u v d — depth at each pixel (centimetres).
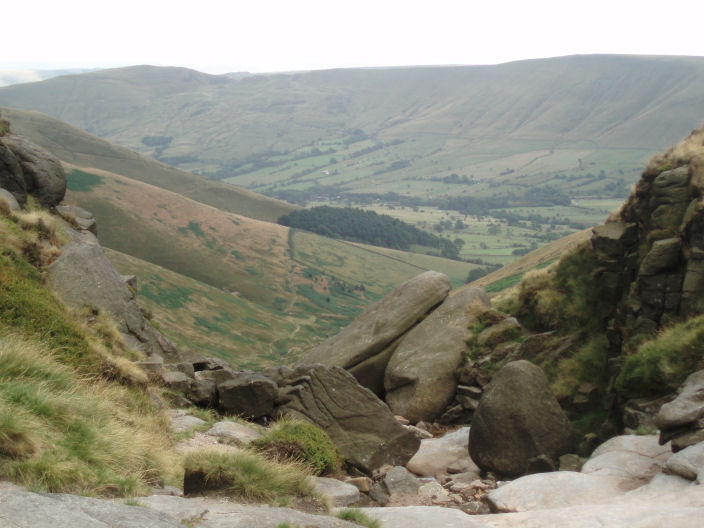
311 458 1290
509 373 1452
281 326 18912
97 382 1286
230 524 704
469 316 2381
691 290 1644
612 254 2095
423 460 1536
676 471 985
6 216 1964
